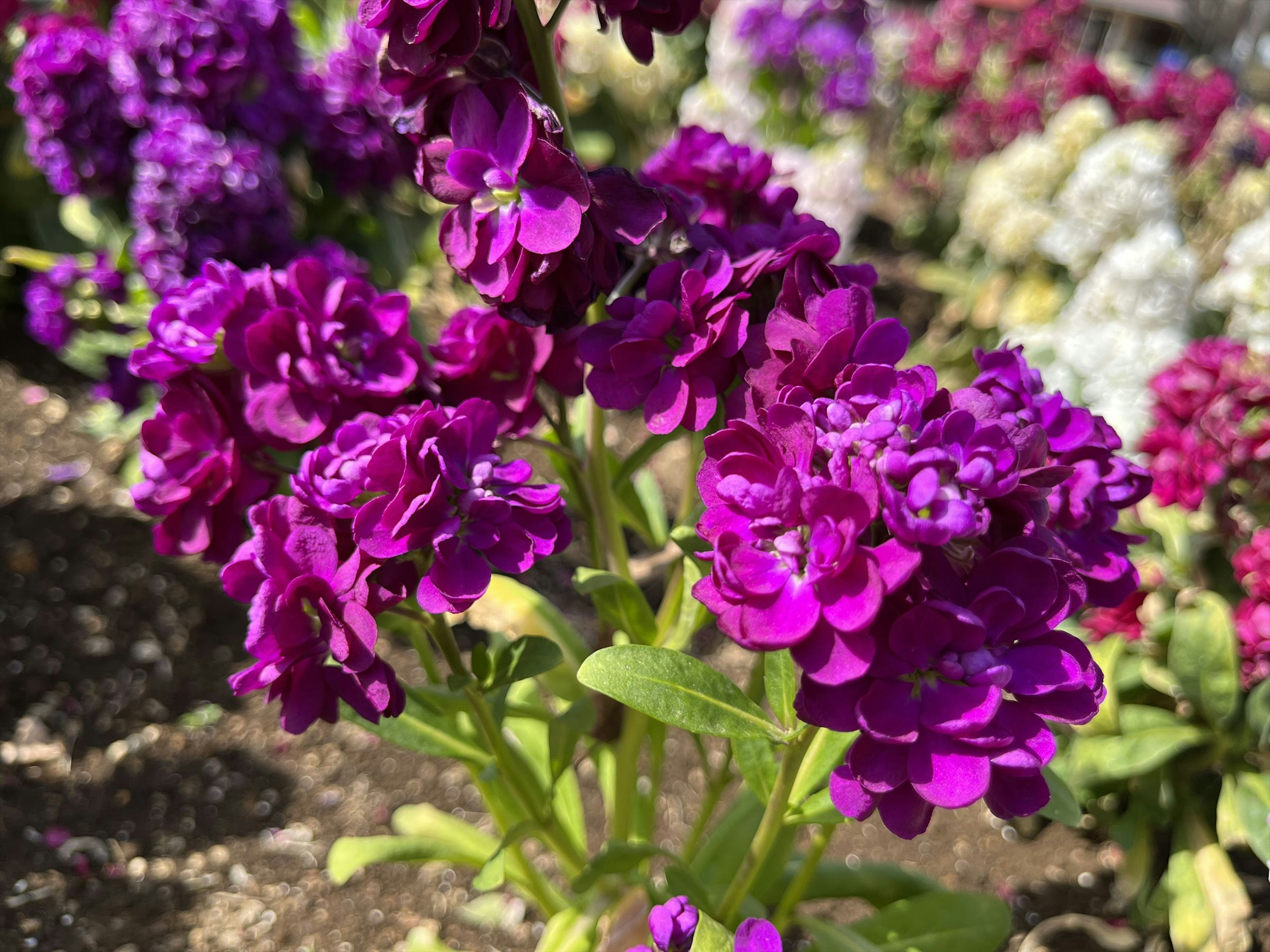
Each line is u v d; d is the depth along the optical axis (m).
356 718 0.26
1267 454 0.35
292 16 0.60
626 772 0.30
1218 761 0.38
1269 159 0.77
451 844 0.31
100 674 0.46
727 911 0.25
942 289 0.82
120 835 0.40
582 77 0.87
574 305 0.20
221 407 0.21
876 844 0.43
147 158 0.44
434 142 0.20
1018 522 0.17
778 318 0.19
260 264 0.46
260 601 0.18
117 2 0.60
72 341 0.53
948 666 0.15
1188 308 0.53
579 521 0.61
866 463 0.16
